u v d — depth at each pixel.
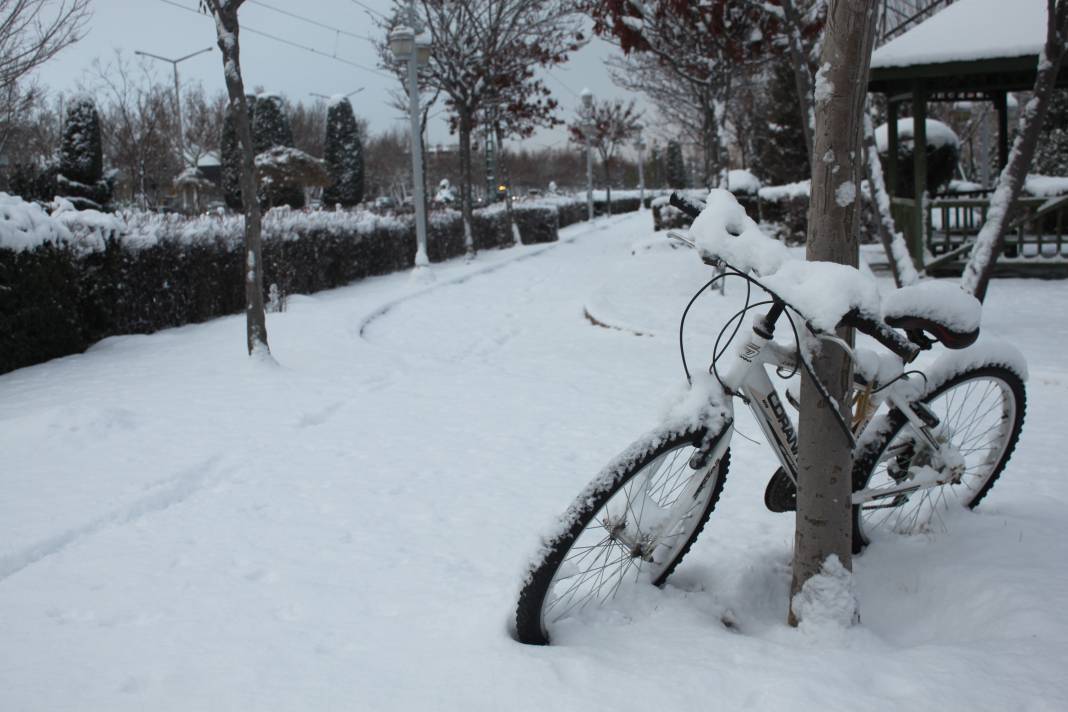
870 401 3.19
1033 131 7.65
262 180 24.91
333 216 16.81
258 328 7.94
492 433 5.73
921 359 7.14
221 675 2.62
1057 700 2.21
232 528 4.05
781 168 23.27
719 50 14.63
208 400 6.70
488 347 9.66
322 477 4.84
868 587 3.17
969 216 17.55
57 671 2.68
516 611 2.76
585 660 2.56
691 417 2.82
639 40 14.58
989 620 2.76
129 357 8.82
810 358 2.76
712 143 16.61
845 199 2.71
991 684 2.30
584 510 2.68
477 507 4.29
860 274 2.59
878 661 2.48
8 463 5.07
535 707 2.35
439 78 22.28
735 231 2.78
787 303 2.59
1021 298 10.64
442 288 15.68
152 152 27.14
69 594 3.32
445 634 2.85
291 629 2.96
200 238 11.80
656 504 3.03
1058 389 6.36
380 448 5.41
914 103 12.48
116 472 4.89
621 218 47.97
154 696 2.50
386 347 9.62
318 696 2.47
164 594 3.30
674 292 12.88
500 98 24.88
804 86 9.38
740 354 2.90
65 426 5.62
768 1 11.30
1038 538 3.32
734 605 3.04
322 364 8.22
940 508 3.71
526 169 72.69
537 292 14.98
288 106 50.03
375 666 2.64
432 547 3.77
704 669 2.48
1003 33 11.51
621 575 3.10
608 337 9.73
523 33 22.84
